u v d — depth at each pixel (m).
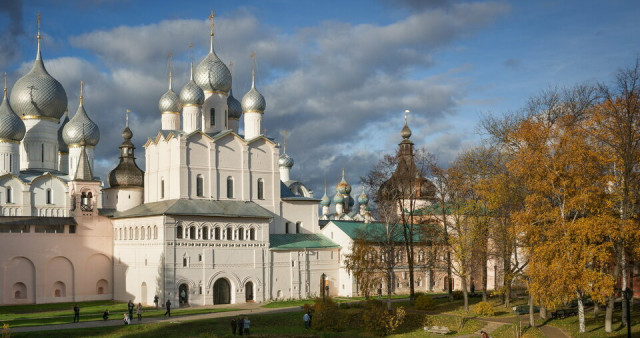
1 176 106.88
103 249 105.44
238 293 97.88
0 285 96.19
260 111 112.56
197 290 94.06
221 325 71.69
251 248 100.00
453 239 81.94
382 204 92.81
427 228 92.12
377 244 101.19
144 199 108.31
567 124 62.16
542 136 61.81
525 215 60.78
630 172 59.09
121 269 103.50
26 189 108.88
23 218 98.88
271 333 69.44
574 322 68.12
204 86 110.25
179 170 98.25
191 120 105.56
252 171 107.19
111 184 109.00
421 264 115.44
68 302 100.50
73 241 102.81
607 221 56.59
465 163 82.69
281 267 103.56
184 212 93.69
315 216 115.81
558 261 57.53
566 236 57.38
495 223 76.62
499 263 90.50
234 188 104.38
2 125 110.06
